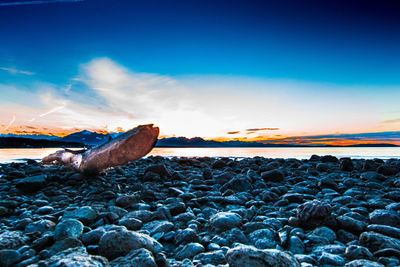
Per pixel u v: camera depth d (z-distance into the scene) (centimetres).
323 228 152
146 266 106
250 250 105
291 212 188
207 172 357
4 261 112
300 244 135
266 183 312
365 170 424
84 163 288
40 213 188
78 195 249
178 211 191
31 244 134
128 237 124
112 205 212
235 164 495
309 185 283
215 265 115
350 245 128
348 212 182
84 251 114
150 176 326
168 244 142
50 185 278
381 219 164
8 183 299
